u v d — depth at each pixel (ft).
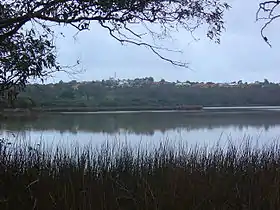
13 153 20.24
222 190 19.58
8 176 18.88
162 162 21.13
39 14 17.39
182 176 19.92
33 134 30.19
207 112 88.43
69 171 19.27
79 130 43.55
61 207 17.84
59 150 21.77
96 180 19.24
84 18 17.99
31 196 18.12
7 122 25.04
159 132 45.91
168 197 18.47
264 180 20.21
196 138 39.47
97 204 18.01
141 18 18.61
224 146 35.35
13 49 18.39
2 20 17.44
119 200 18.56
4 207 17.90
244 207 18.88
